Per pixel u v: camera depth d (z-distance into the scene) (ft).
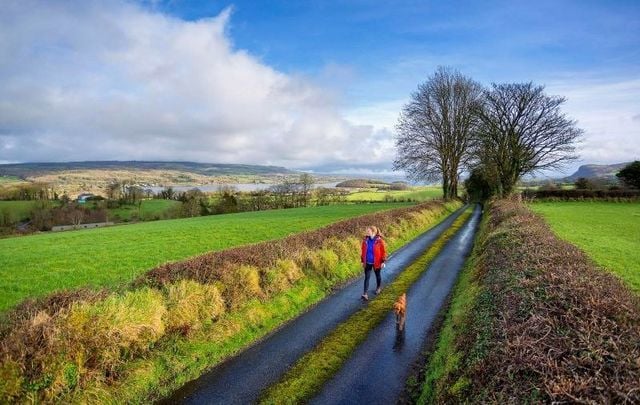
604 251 58.39
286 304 37.78
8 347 19.30
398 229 80.07
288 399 23.08
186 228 107.86
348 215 139.03
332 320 35.63
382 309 38.50
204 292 31.37
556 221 104.68
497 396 15.35
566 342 15.28
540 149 141.49
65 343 21.11
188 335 28.45
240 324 31.94
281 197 273.54
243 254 38.83
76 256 63.26
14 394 18.76
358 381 25.03
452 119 178.19
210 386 24.57
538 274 25.29
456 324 30.48
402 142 182.50
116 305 25.43
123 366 24.16
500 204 101.14
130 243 79.30
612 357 13.76
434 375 24.20
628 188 202.80
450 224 111.55
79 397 20.92
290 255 43.93
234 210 250.78
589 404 11.69
